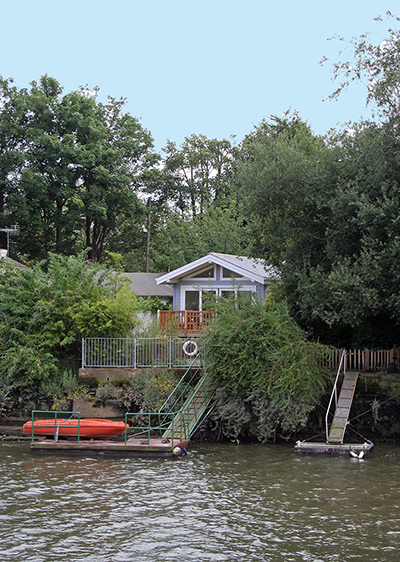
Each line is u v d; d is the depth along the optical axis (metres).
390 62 25.06
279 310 25.34
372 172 24.92
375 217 23.56
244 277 34.56
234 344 23.81
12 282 31.72
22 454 22.14
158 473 19.05
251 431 24.34
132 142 59.16
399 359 25.42
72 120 51.66
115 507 15.43
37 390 27.81
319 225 27.31
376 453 22.03
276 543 12.96
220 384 24.67
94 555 12.34
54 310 28.59
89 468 19.80
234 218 54.38
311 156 26.88
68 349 29.17
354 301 23.64
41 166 51.41
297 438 24.52
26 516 14.73
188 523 14.21
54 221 52.84
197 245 51.47
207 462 20.62
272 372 23.23
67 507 15.45
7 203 49.62
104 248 64.50
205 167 69.06
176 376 26.58
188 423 23.44
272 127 40.12
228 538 13.26
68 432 23.50
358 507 15.37
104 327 27.77
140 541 13.10
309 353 24.50
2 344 28.72
